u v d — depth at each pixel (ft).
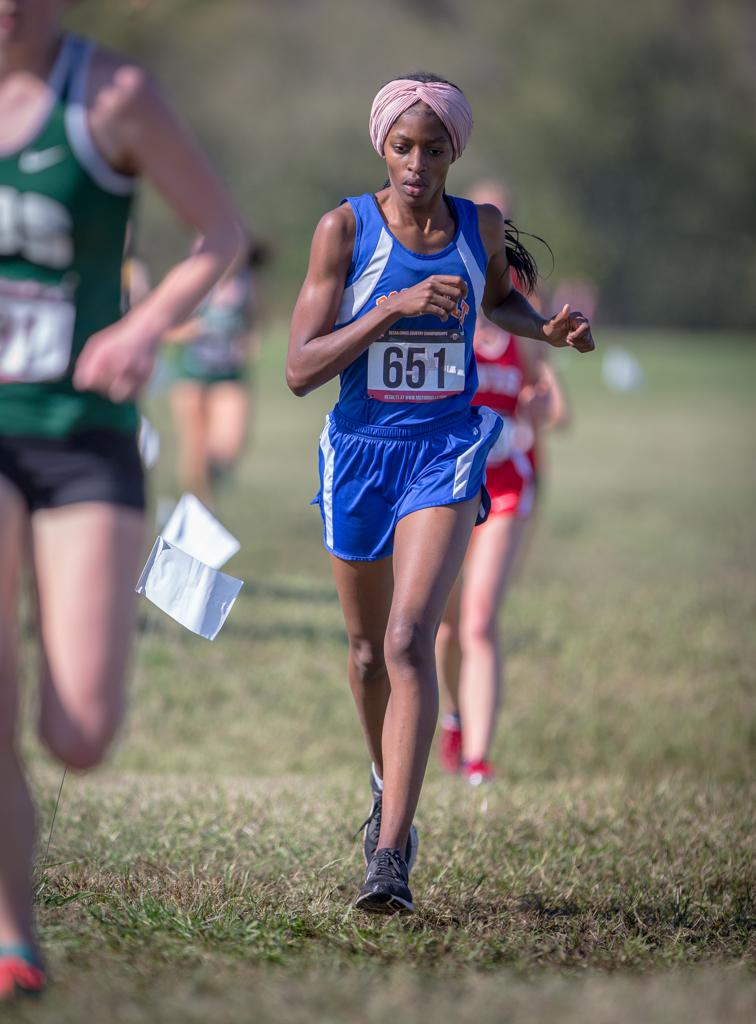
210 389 145.48
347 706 96.27
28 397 35.01
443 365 49.65
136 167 34.99
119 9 629.92
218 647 106.01
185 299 34.86
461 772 80.53
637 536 166.20
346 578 51.31
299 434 282.97
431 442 49.60
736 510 191.93
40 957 35.58
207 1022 32.71
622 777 79.46
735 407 365.40
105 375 34.09
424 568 47.88
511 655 107.86
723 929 49.39
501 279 52.44
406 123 47.29
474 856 56.95
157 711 92.32
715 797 70.69
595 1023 32.53
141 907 45.78
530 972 41.65
